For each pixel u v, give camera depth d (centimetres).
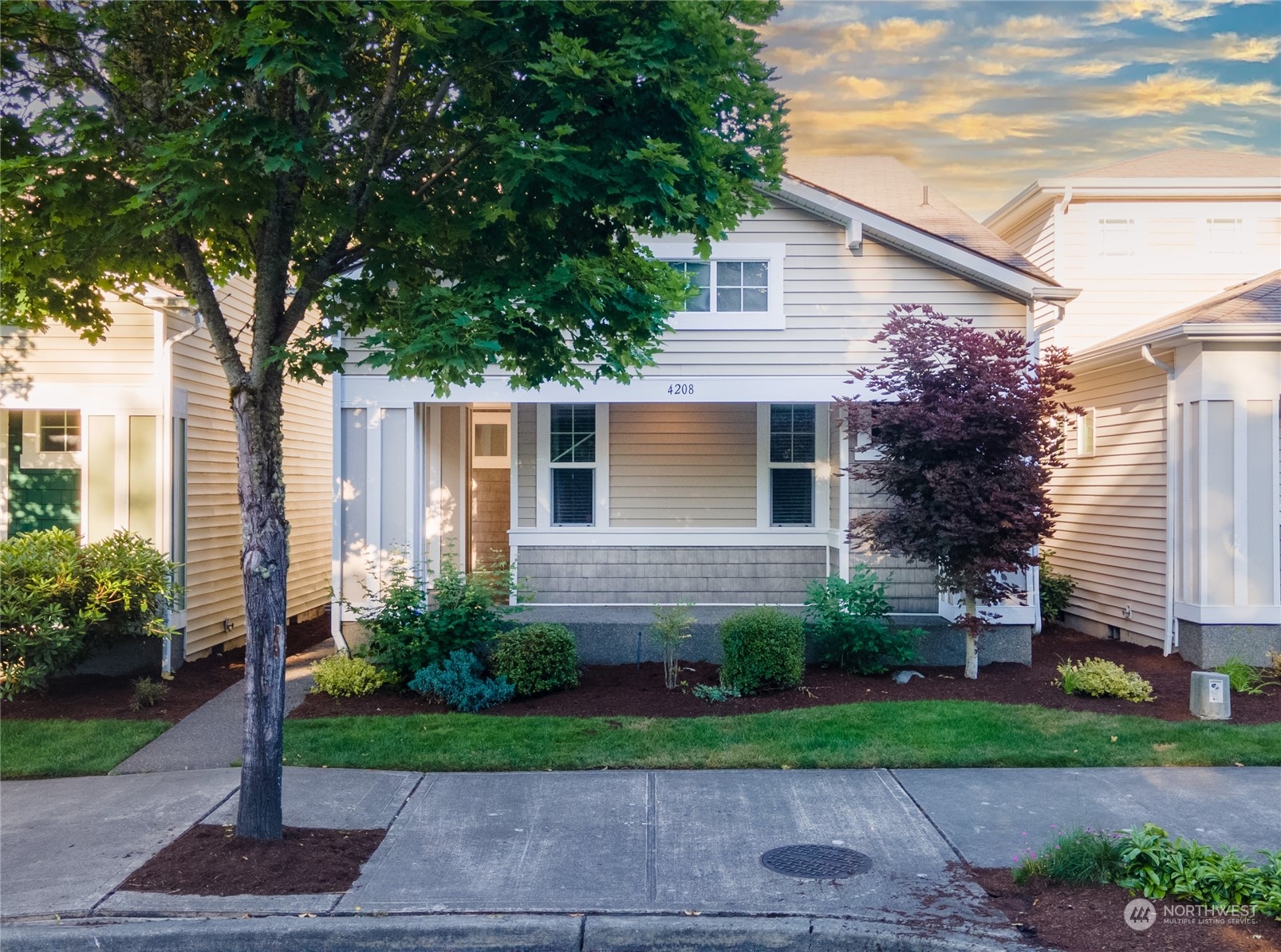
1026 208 1647
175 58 654
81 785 718
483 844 594
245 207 557
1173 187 1517
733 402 1125
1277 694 934
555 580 1217
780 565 1214
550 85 562
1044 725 816
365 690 962
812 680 997
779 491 1226
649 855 575
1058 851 535
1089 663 951
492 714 890
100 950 479
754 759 749
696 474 1220
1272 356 1070
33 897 518
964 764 739
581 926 485
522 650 953
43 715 901
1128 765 735
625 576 1214
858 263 1123
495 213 613
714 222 683
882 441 987
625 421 1222
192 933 482
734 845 588
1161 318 1448
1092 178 1533
